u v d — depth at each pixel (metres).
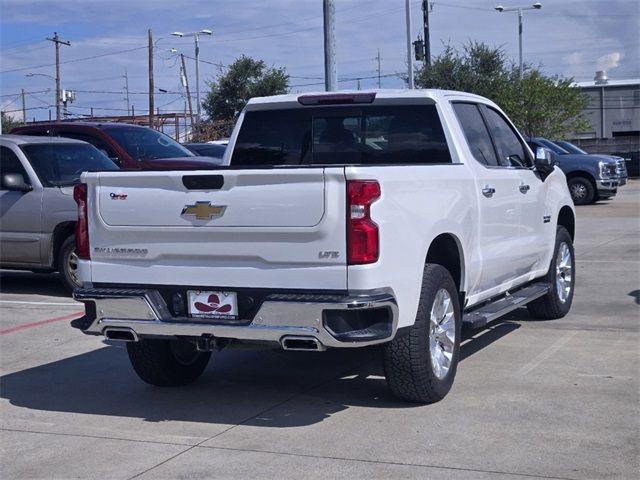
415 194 6.26
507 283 8.31
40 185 11.82
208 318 6.16
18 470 5.59
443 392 6.63
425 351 6.33
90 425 6.47
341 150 7.92
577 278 12.43
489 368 7.63
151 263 6.34
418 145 7.62
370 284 5.73
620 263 13.82
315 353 8.48
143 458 5.72
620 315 9.83
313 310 5.73
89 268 6.54
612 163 25.97
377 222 5.76
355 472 5.32
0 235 11.94
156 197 6.23
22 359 8.59
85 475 5.46
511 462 5.41
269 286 5.94
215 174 5.99
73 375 7.95
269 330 5.86
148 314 6.27
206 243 6.11
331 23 14.17
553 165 9.02
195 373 7.49
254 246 5.95
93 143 13.85
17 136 12.66
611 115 57.50
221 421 6.46
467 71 40.88
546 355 8.07
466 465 5.38
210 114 48.94
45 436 6.25
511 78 42.34
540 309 9.53
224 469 5.46
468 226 7.12
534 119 41.69
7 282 13.49
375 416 6.41
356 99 7.73
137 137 14.16
